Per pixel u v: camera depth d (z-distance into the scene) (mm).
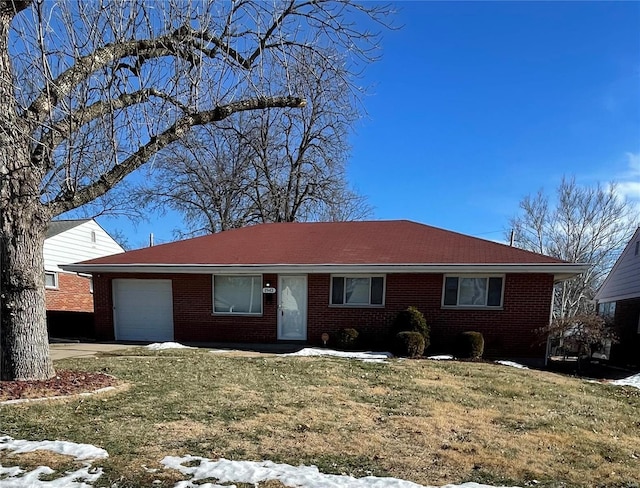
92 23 5691
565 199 27781
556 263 10820
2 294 5934
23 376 5973
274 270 12039
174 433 4438
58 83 5445
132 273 13180
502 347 11312
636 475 3967
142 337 13352
